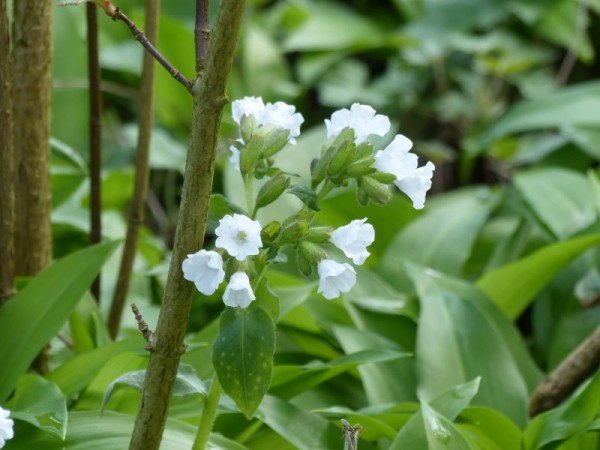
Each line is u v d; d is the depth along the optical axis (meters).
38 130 0.67
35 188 0.67
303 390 0.65
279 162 0.97
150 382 0.49
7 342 0.62
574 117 1.01
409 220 0.94
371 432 0.63
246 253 0.46
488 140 1.06
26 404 0.56
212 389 0.51
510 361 0.69
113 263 0.89
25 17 0.65
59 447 0.55
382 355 0.64
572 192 0.92
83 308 0.70
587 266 0.86
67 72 1.03
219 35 0.46
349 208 0.94
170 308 0.48
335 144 0.51
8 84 0.61
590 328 0.80
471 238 0.90
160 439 0.50
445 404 0.60
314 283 0.69
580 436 0.64
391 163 0.50
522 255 0.89
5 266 0.64
